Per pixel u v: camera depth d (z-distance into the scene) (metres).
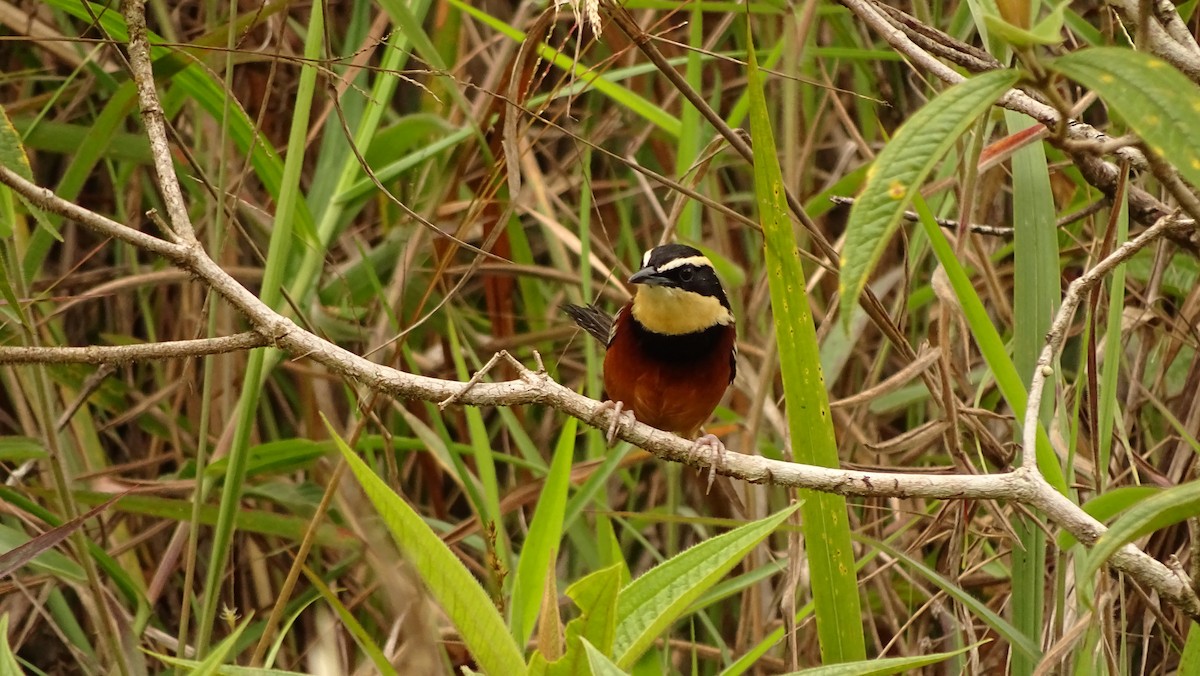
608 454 10.78
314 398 13.03
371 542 10.12
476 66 14.61
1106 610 8.75
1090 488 9.57
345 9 14.90
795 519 10.20
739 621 12.60
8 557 7.71
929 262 13.73
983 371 12.37
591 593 5.49
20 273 9.59
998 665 10.95
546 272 12.96
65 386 12.77
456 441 14.29
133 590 11.18
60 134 12.04
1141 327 10.95
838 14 13.43
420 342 14.44
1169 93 4.38
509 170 9.70
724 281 13.43
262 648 9.30
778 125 13.62
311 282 11.26
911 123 4.77
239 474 9.54
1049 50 10.28
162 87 12.88
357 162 11.59
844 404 9.83
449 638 11.38
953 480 6.87
